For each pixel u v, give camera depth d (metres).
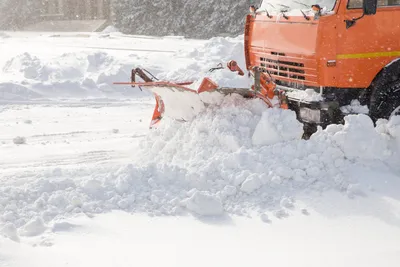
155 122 12.81
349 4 10.48
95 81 20.83
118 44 44.16
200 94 10.87
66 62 23.69
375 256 6.99
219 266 6.86
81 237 7.67
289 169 9.26
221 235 7.82
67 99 19.31
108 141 13.80
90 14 89.81
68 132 14.84
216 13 61.72
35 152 12.80
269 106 10.87
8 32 75.31
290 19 11.34
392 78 10.65
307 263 6.89
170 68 23.67
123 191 9.05
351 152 9.58
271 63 12.21
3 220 8.12
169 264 6.91
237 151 9.65
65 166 11.53
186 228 8.05
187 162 10.22
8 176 10.40
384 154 9.64
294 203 8.67
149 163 9.75
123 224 8.13
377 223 8.01
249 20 13.09
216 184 9.27
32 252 7.12
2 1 82.06
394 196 8.65
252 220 8.30
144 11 69.19
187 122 11.38
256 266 6.85
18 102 18.66
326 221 8.15
